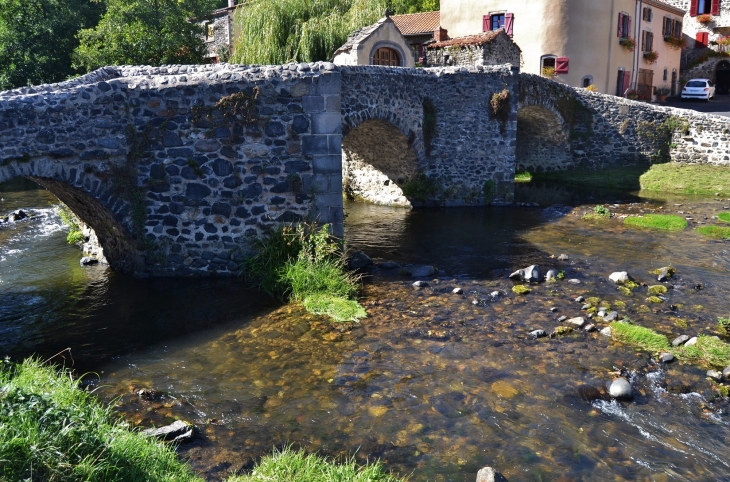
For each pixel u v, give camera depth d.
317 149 11.47
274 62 26.31
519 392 7.39
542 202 20.27
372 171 20.80
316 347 8.70
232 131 11.22
